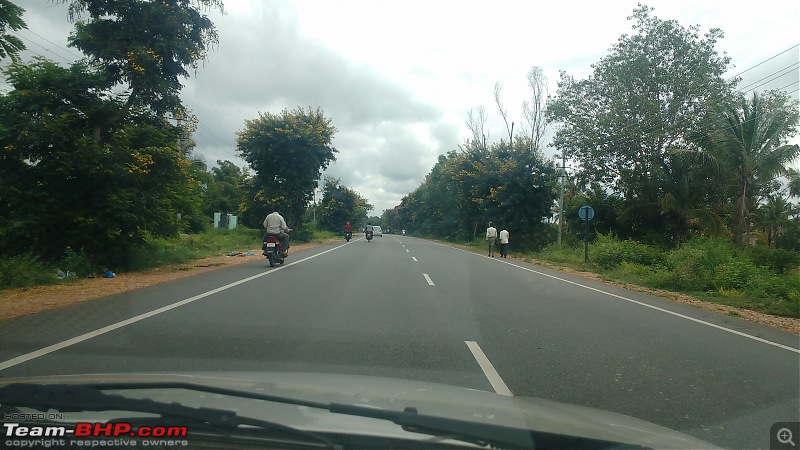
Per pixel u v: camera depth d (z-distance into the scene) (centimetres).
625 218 3067
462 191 5012
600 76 3406
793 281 1656
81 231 1455
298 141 3497
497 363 634
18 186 1398
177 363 592
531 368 617
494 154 4209
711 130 2592
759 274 1716
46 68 1427
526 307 1073
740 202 2514
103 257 1521
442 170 5950
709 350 755
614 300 1266
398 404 341
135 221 1497
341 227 7362
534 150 3962
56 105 1463
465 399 377
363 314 921
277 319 857
